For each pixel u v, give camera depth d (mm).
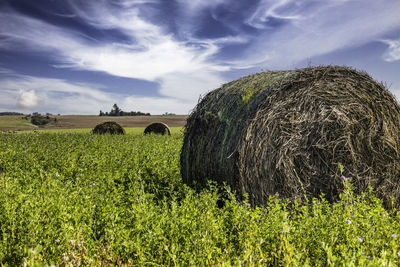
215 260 3082
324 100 6039
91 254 3193
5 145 11211
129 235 3521
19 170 7184
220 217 4059
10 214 3652
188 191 5168
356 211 3955
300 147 5855
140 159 8984
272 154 5586
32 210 3684
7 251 3166
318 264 2953
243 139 5344
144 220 3703
